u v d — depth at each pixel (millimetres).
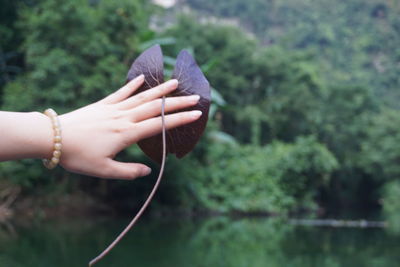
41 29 14539
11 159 758
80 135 777
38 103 14547
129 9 15695
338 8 62688
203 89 807
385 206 30781
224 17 60781
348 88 31484
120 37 15922
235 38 28547
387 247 9781
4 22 16781
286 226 14523
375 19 63312
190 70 816
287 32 61531
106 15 15633
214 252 8672
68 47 14914
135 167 817
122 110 801
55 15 14383
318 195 29281
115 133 788
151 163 17109
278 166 22109
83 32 15008
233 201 19531
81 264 7066
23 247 8508
